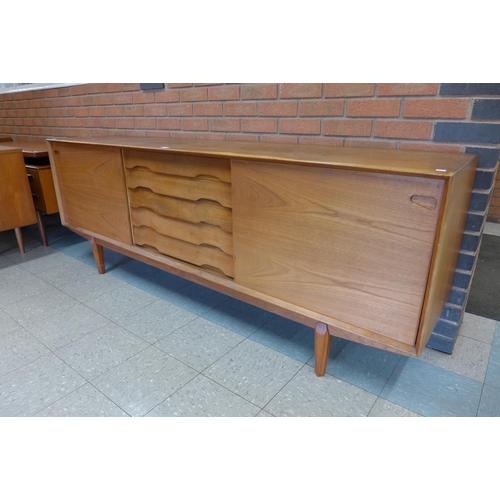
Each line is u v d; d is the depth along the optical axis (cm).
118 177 182
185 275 172
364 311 120
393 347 116
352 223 112
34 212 259
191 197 154
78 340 168
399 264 108
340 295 123
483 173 132
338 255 119
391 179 101
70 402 134
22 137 360
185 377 146
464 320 177
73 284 218
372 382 142
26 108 338
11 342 167
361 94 152
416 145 144
